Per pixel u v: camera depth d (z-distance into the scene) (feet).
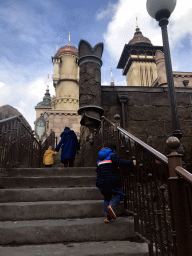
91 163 21.01
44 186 11.75
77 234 7.93
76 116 68.28
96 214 9.32
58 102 89.45
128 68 102.89
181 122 23.40
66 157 16.15
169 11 15.78
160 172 6.31
